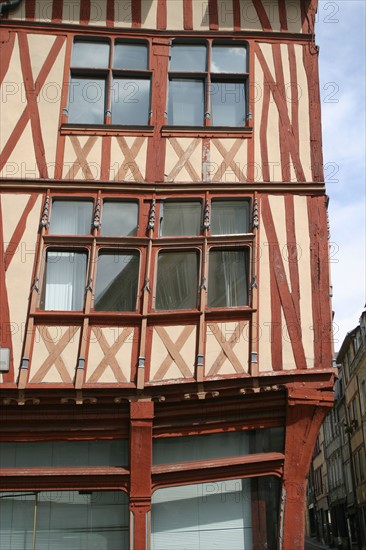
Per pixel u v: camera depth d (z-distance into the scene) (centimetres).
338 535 3706
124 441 948
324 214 1030
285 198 1034
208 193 1028
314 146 1071
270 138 1070
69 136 1050
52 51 1098
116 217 1020
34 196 1013
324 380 943
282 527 908
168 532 925
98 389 914
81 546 919
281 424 947
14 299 955
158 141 1057
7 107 1057
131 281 985
